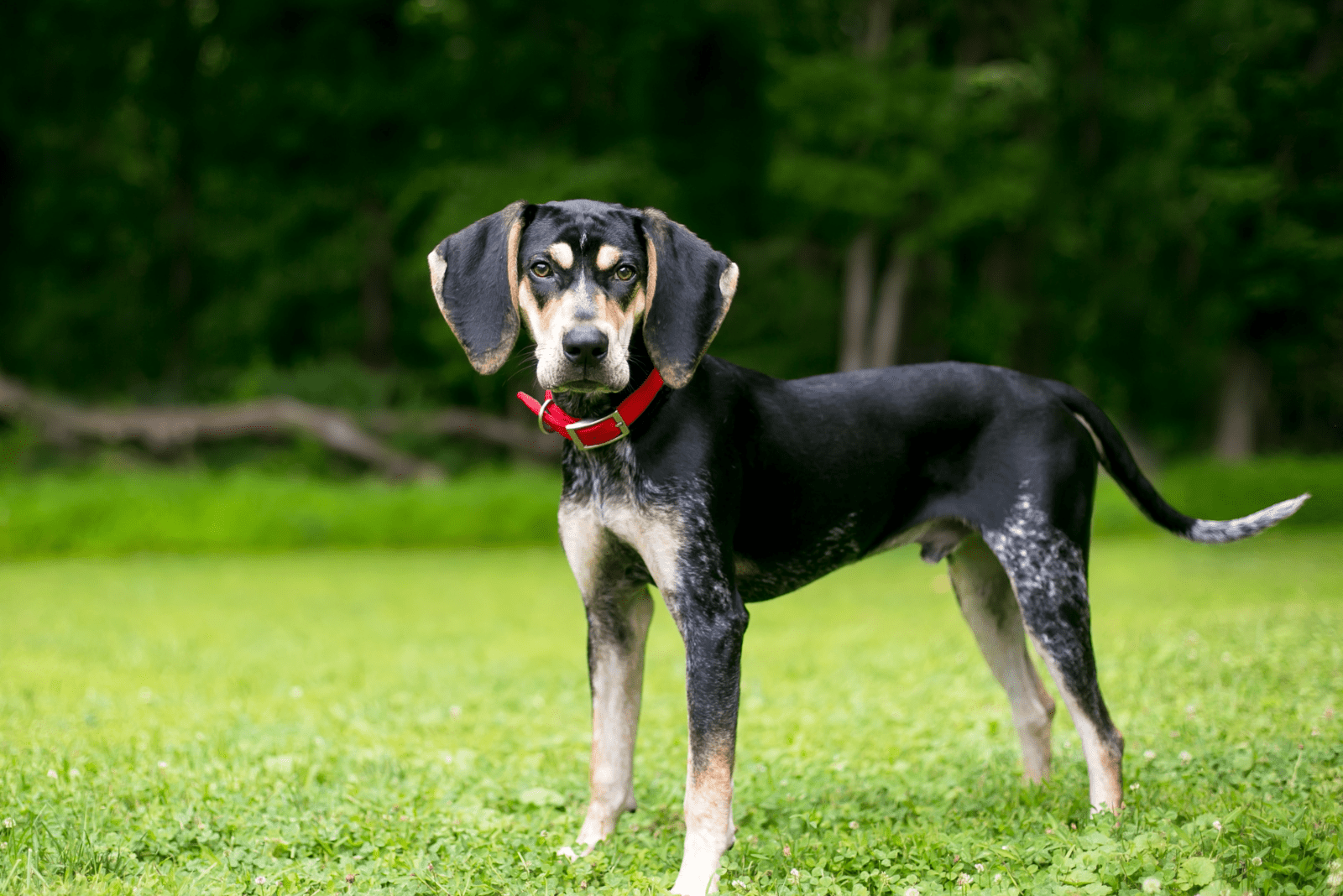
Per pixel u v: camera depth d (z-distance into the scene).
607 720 4.41
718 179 26.69
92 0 26.27
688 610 3.99
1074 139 27.34
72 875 3.79
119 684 7.85
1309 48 23.95
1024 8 24.81
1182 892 3.39
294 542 19.06
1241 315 25.09
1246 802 4.22
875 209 22.69
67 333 29.38
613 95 26.31
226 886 3.73
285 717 6.74
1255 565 14.69
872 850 3.90
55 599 12.88
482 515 19.84
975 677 7.46
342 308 29.42
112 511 18.72
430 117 26.25
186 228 28.83
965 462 4.50
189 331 29.50
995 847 3.87
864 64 23.61
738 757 5.73
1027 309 26.23
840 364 26.64
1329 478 21.27
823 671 8.18
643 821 4.63
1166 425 33.25
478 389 27.48
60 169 28.28
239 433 22.53
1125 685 6.77
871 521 4.47
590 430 4.01
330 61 26.56
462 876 3.85
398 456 22.56
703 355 4.00
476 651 9.59
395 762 5.44
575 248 3.91
